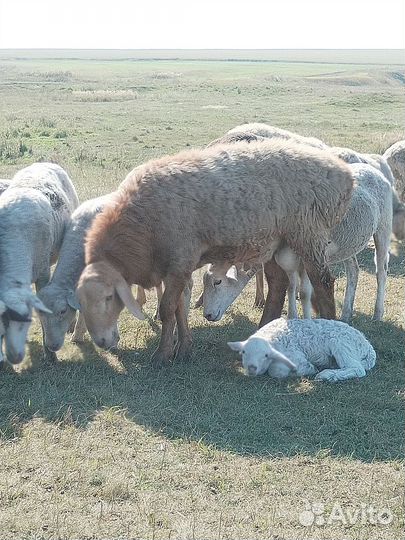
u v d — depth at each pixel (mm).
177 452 3465
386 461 3424
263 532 3098
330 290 4316
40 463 3396
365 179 4520
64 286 4148
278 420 3654
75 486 3281
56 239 4461
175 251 4047
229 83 26047
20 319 3857
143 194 4031
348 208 4301
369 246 5684
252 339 3941
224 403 3764
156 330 4488
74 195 4887
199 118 13539
